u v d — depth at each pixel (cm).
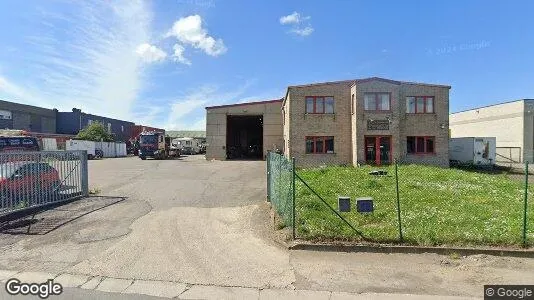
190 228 832
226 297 504
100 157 4525
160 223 870
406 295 509
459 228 776
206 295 509
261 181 1686
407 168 2031
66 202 1109
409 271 593
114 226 839
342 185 1348
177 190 1362
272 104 3656
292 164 768
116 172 2084
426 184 1411
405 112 2444
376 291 522
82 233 783
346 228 773
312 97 2502
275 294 513
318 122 2494
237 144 4784
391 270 597
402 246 682
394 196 1136
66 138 4625
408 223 818
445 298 500
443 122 2453
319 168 2131
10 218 900
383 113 2361
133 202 1116
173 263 620
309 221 817
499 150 3309
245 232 805
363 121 2359
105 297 499
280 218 884
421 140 2455
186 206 1069
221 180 1708
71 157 1166
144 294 510
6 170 929
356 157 2353
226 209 1035
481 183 1491
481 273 584
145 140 3897
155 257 647
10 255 653
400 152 2411
